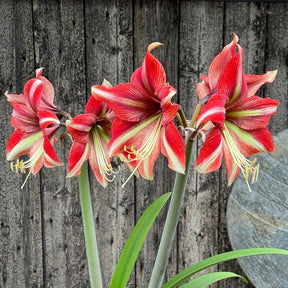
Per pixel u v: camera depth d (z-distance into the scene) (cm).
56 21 136
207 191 155
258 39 149
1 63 135
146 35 142
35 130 88
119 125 83
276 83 153
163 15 142
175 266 158
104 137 88
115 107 82
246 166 83
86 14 138
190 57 145
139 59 142
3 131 138
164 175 150
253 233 150
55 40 137
